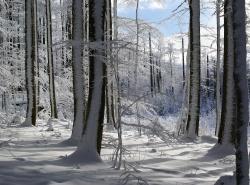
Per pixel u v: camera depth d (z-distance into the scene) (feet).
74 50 41.24
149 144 44.29
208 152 39.17
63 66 96.63
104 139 41.52
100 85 29.71
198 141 50.52
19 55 87.51
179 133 57.88
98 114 29.76
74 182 21.57
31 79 63.62
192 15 52.24
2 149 33.53
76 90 40.98
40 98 89.86
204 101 148.97
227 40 40.04
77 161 28.32
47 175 22.93
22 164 25.41
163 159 33.35
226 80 39.73
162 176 26.71
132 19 69.26
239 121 17.76
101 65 29.66
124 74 47.60
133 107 31.53
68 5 88.02
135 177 23.02
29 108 63.52
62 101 96.32
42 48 95.35
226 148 38.81
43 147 37.14
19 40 92.43
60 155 32.12
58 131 55.21
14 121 71.51
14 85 83.30
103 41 27.63
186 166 31.19
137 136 52.06
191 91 52.29
